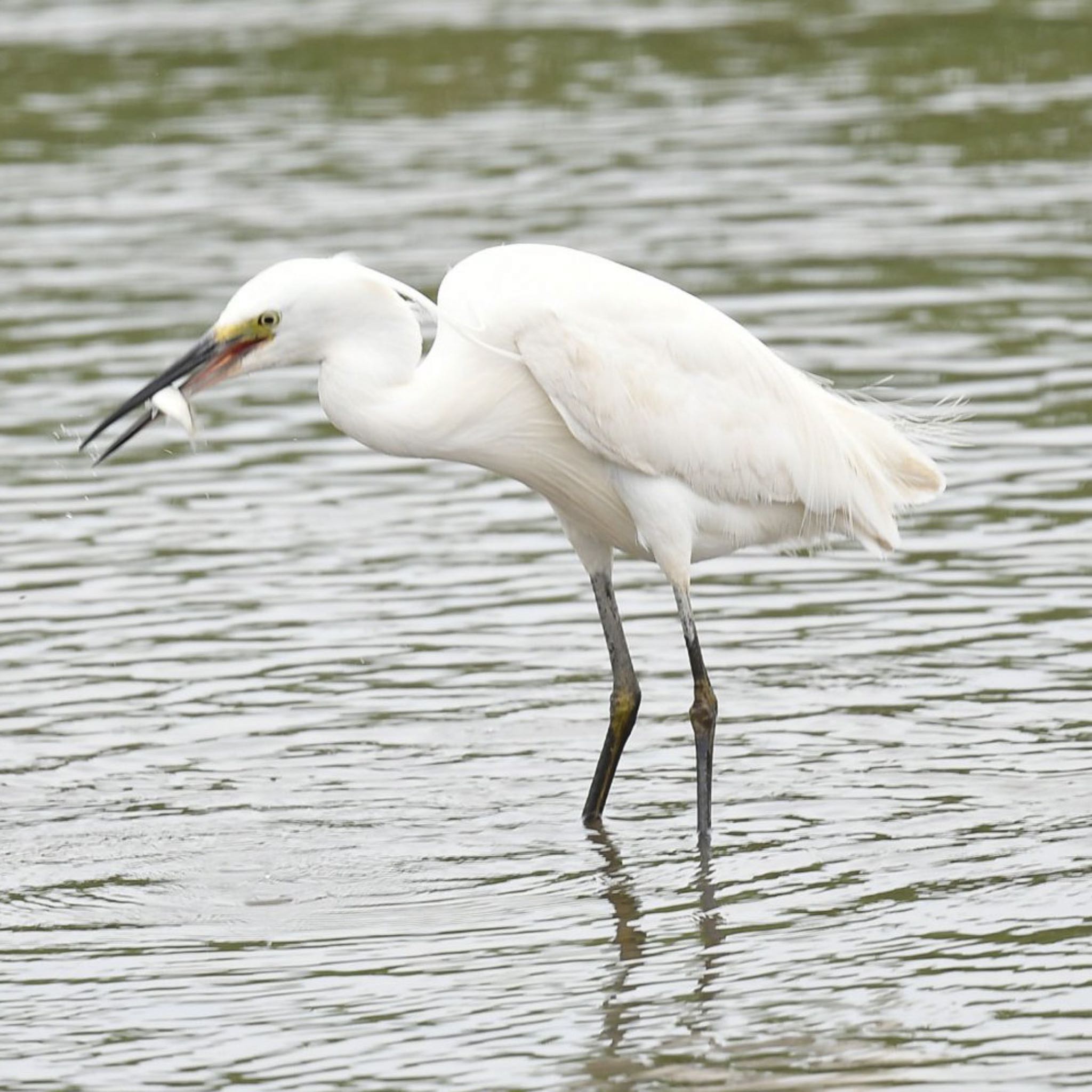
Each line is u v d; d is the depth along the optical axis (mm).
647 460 11328
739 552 15633
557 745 12406
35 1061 8672
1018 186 25234
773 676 13211
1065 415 17672
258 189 25797
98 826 11344
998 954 9352
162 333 20234
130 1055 8703
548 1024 8867
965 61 32188
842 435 11875
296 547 15625
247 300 10844
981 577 14648
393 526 16078
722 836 11070
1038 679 12867
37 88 31766
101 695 13055
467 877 10688
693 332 11367
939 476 12156
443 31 35406
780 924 9867
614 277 11344
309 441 18109
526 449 11445
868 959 9391
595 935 9852
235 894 10500
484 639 13914
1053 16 35000
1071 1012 8727
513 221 23781
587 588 14852
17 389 18953
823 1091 8148
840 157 26750
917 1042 8531
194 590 14812
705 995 9094
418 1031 8844
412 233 23281
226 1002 9211
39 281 22141
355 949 9781
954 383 18406
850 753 12023
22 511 16422
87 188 26188
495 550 15562
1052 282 21391
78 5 38125
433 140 28203
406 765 12117
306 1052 8680
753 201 24734
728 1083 8266
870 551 12383
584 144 27781
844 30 34688
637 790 11797
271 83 31938
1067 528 15430
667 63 32656
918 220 23844
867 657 13398
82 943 9930
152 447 17953
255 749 12328
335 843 11125
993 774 11602
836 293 21141
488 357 11195
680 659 13594
